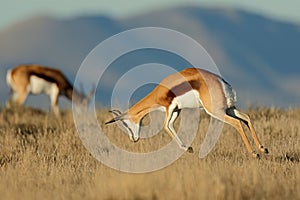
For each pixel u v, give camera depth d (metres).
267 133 50.75
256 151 45.94
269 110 60.97
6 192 34.44
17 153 46.44
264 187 33.44
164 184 33.53
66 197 33.81
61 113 70.19
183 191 32.47
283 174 37.16
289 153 44.59
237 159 42.44
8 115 66.69
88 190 34.44
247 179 34.44
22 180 37.53
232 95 46.09
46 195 34.28
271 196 32.84
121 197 32.72
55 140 50.06
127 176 35.22
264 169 37.84
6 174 38.97
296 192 33.09
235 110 46.28
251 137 49.72
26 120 61.91
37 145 49.44
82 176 38.78
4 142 50.12
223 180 33.94
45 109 71.69
